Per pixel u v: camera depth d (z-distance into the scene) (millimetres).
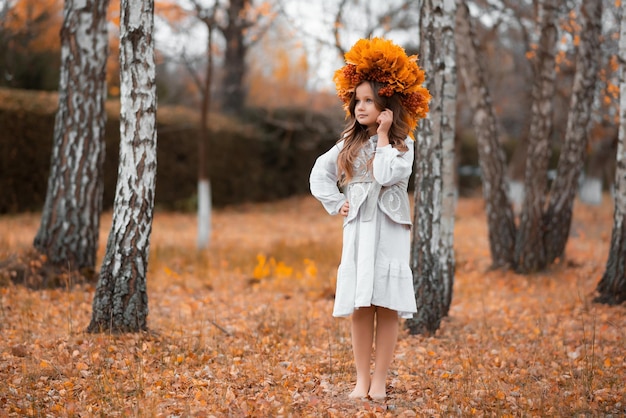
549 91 9336
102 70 7398
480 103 9633
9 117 15234
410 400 3930
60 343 4824
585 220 15195
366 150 3855
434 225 5742
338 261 9938
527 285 8594
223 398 3846
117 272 5090
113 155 16953
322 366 4645
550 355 4992
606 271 6980
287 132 22156
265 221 17297
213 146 20172
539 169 9375
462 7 9344
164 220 16469
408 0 13289
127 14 4863
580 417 3549
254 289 8023
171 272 8383
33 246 7422
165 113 19297
